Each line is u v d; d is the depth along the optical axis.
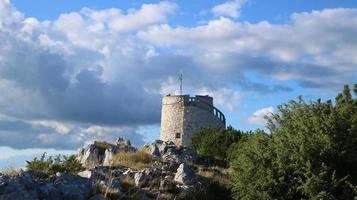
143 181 25.00
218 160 38.09
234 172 27.47
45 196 16.20
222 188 28.11
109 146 35.59
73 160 24.41
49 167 22.55
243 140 43.38
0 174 16.53
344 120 25.62
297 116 27.05
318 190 23.30
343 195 23.42
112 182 21.19
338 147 24.81
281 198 24.72
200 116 77.00
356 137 25.08
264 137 28.12
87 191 18.09
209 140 49.38
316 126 25.72
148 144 37.78
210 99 78.88
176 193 25.08
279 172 25.33
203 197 25.84
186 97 77.75
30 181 16.17
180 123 77.06
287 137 26.67
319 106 27.19
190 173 27.52
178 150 35.81
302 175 25.08
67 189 17.22
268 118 28.81
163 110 79.62
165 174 27.94
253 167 26.02
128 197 20.53
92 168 25.73
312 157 24.67
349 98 27.47
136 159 31.59
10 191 14.98
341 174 24.70
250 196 25.31
